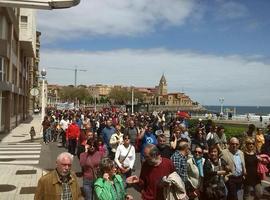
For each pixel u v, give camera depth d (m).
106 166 6.25
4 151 22.84
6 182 13.47
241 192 11.43
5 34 34.41
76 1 10.91
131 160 10.40
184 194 6.34
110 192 6.16
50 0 10.95
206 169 8.48
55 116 37.22
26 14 48.94
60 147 24.98
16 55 45.88
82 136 12.99
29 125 47.19
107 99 147.50
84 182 8.89
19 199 11.00
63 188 5.26
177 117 30.91
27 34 49.12
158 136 10.15
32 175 14.95
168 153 9.88
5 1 10.85
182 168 8.09
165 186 6.31
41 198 5.26
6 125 36.59
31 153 22.00
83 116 34.25
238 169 8.90
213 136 14.11
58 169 5.27
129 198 6.48
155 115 34.53
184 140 8.27
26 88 70.50
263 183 12.91
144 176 6.57
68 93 142.12
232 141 9.03
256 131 14.77
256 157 9.14
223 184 8.40
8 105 36.69
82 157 8.89
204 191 8.45
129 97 132.88
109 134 13.66
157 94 166.88
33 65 95.81
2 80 33.38
